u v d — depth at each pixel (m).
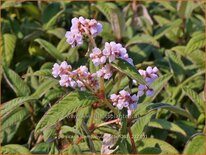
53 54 0.89
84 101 0.57
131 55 0.96
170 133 0.81
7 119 0.75
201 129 0.80
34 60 0.99
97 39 1.02
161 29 1.02
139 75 0.55
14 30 1.03
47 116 0.56
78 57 0.91
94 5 0.99
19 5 1.07
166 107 0.67
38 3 1.09
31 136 0.78
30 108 0.78
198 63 0.92
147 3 1.17
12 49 0.95
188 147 0.62
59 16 1.04
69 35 0.57
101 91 0.58
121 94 0.58
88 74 0.58
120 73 0.59
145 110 0.64
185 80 0.89
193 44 0.87
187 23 1.05
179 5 1.04
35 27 1.03
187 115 0.75
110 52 0.55
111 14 0.94
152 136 0.79
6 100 0.94
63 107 0.57
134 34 1.02
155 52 1.00
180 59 0.91
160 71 0.94
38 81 0.86
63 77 0.57
